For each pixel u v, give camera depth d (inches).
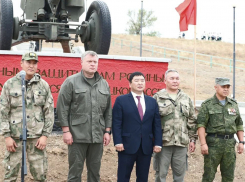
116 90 303.6
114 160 272.1
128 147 200.5
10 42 314.3
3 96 184.1
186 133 210.4
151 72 309.3
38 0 334.3
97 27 330.3
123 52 1168.2
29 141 187.2
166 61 311.3
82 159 197.9
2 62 285.1
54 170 250.2
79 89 194.4
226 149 209.8
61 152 270.5
